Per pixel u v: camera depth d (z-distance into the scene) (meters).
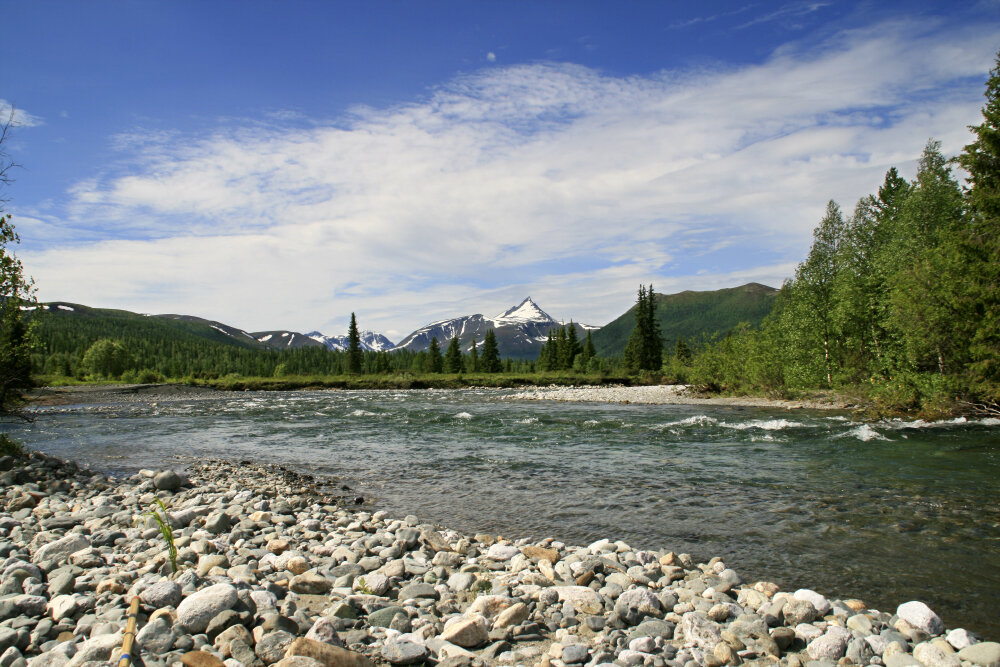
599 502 11.16
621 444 19.27
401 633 4.80
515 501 11.40
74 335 185.50
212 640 4.29
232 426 27.94
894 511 10.02
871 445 17.70
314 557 7.34
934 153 36.53
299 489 12.82
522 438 21.28
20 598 4.76
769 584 6.47
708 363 47.44
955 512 9.88
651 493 11.82
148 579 5.62
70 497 11.31
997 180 26.61
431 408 39.16
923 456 15.50
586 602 5.56
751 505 10.69
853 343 38.38
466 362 125.56
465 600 5.84
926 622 5.30
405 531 8.25
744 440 19.70
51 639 4.31
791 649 4.88
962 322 25.69
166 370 146.38
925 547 8.14
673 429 23.45
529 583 6.27
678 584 6.54
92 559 6.33
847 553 7.95
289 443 21.28
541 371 111.50
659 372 83.75
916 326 27.12
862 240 39.97
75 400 54.97
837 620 5.49
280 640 4.11
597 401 45.91
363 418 31.22
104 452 19.55
